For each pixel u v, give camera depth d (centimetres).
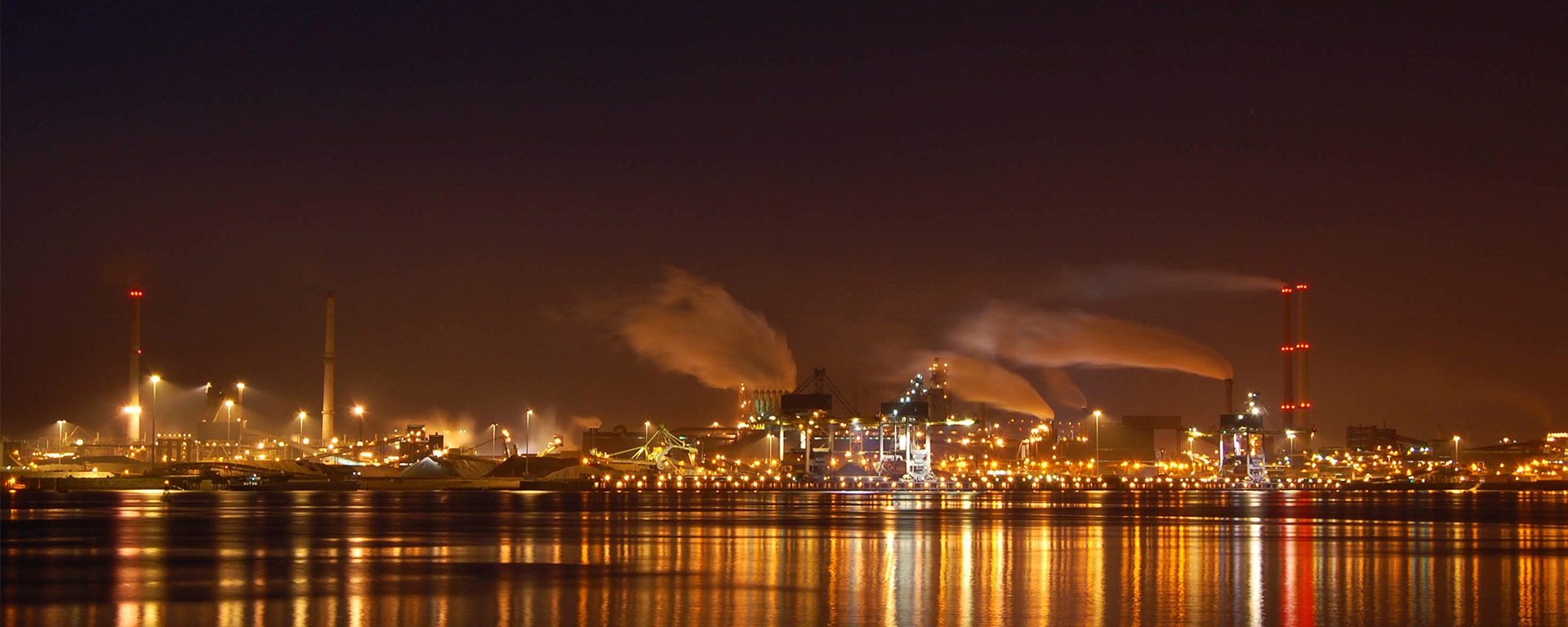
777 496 16838
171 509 11562
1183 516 10831
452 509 12031
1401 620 4028
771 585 4859
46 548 6725
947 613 4106
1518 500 16900
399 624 3900
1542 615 4147
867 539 7406
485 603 4369
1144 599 4466
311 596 4575
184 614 4144
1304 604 4366
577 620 3953
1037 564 5734
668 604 4316
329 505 13100
